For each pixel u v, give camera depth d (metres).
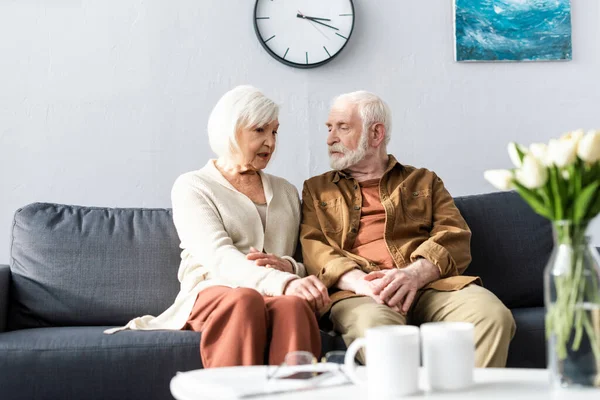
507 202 2.60
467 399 1.10
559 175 1.14
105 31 2.91
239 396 1.13
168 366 1.88
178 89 2.94
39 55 2.87
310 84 3.02
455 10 3.09
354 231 2.35
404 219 2.38
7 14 2.87
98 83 2.90
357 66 3.05
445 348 1.17
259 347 1.76
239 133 2.27
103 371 1.86
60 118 2.87
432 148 3.07
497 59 3.10
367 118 2.46
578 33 3.16
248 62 2.99
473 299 2.02
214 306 1.94
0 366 1.84
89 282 2.29
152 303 2.30
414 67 3.08
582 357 1.12
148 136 2.92
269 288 1.97
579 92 3.15
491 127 3.10
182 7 2.96
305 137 3.00
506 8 3.12
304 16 3.01
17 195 2.83
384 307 2.01
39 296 2.26
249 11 3.00
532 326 2.11
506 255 2.50
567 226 1.14
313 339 1.81
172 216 2.45
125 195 2.89
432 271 2.17
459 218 2.42
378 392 1.15
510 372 1.29
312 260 2.24
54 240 2.32
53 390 1.85
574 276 1.13
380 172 2.50
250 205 2.27
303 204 2.44
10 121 2.84
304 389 1.19
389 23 3.08
